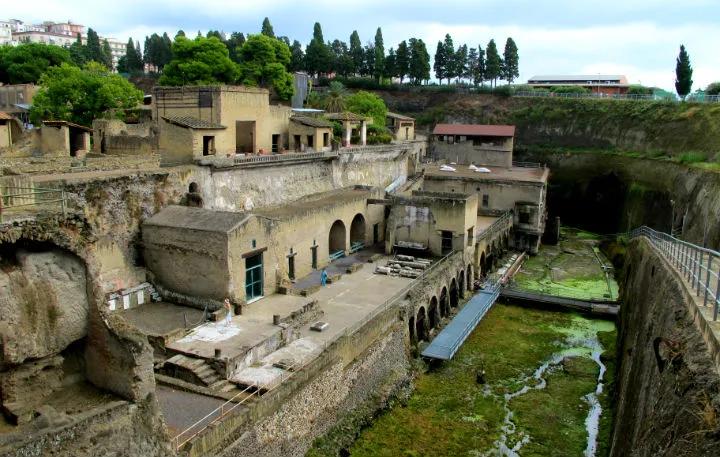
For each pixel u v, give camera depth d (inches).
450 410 1450.5
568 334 1951.3
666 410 880.9
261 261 1611.7
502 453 1283.2
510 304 2224.4
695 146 3344.0
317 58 5241.1
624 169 3619.6
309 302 1563.7
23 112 3243.1
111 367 788.0
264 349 1290.6
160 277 1578.5
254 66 3476.9
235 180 1961.1
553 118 4335.6
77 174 1593.3
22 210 878.4
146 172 1628.9
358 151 2635.3
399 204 2255.2
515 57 5329.7
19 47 3826.3
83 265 778.8
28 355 733.3
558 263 2829.7
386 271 1963.6
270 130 2442.2
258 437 1024.2
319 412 1222.3
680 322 1060.5
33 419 711.7
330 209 2059.5
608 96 4436.5
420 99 5039.4
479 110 4692.4
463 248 2207.2
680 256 1449.3
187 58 3164.4
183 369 1179.3
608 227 3636.8
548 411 1456.7
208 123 1996.8
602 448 1304.1
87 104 2743.6
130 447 754.2
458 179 3061.0
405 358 1643.7
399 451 1270.9
